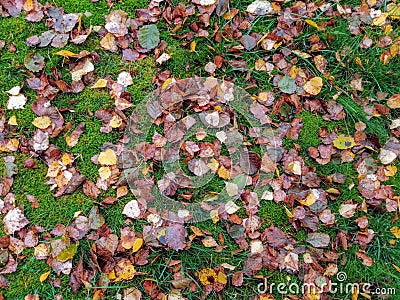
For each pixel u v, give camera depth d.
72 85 0.89
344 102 0.90
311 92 0.90
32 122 0.85
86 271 0.77
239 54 0.93
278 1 0.97
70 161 0.84
